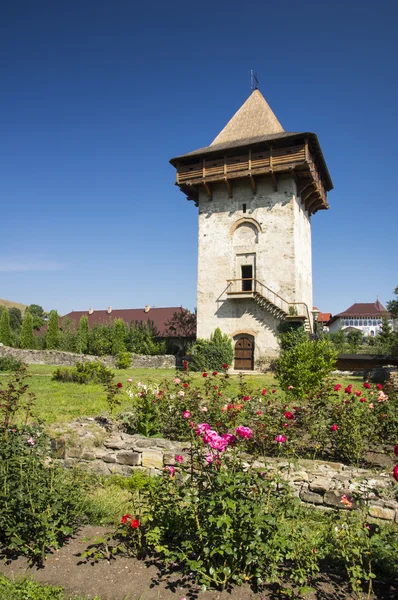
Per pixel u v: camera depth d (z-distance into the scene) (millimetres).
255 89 28469
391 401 7398
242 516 3459
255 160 23922
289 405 7941
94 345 34188
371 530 3881
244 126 27109
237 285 24984
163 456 6219
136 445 6660
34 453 4574
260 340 24031
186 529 3865
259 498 3752
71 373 17875
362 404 6926
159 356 28438
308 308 27266
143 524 4234
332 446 6879
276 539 3418
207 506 3666
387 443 6938
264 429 6480
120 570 3754
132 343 33406
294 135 22703
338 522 4359
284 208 24297
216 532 3455
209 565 3533
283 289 23844
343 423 6648
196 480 4145
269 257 24359
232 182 25609
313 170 24938
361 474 5590
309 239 29594
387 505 4844
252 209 25094
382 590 3473
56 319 39375
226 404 7691
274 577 3424
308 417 7078
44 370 24344
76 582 3596
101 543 4168
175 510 4031
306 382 11039
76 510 4617
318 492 5242
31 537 4027
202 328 25578
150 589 3500
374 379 19062
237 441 4520
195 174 25672
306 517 4832
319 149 24547
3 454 4387
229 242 25562
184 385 8219
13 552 4020
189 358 27656
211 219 26219
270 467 5684
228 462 4055
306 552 3547
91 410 10703
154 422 7750
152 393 8016
